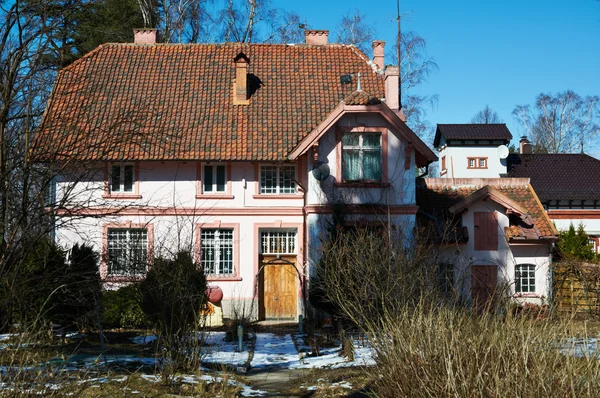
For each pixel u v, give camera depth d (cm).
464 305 1162
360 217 2255
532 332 793
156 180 2366
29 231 1262
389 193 2269
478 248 2300
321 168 2255
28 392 912
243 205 2383
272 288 2400
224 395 1136
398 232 2017
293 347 1802
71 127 1408
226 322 2188
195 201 2366
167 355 1334
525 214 2300
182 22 3472
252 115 2455
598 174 3769
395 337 912
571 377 670
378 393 931
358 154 2294
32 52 1516
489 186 2297
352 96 2264
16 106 1532
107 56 2661
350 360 1434
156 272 1432
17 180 1323
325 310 2023
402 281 1484
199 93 2536
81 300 1518
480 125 4153
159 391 1141
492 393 702
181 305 1358
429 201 2470
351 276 1600
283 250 2420
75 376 1095
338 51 2744
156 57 2678
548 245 2320
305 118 2445
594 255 2975
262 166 2405
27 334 1071
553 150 5522
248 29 3597
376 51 2759
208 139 2367
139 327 2020
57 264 1574
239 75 2502
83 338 1750
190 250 1572
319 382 1234
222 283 2366
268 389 1232
